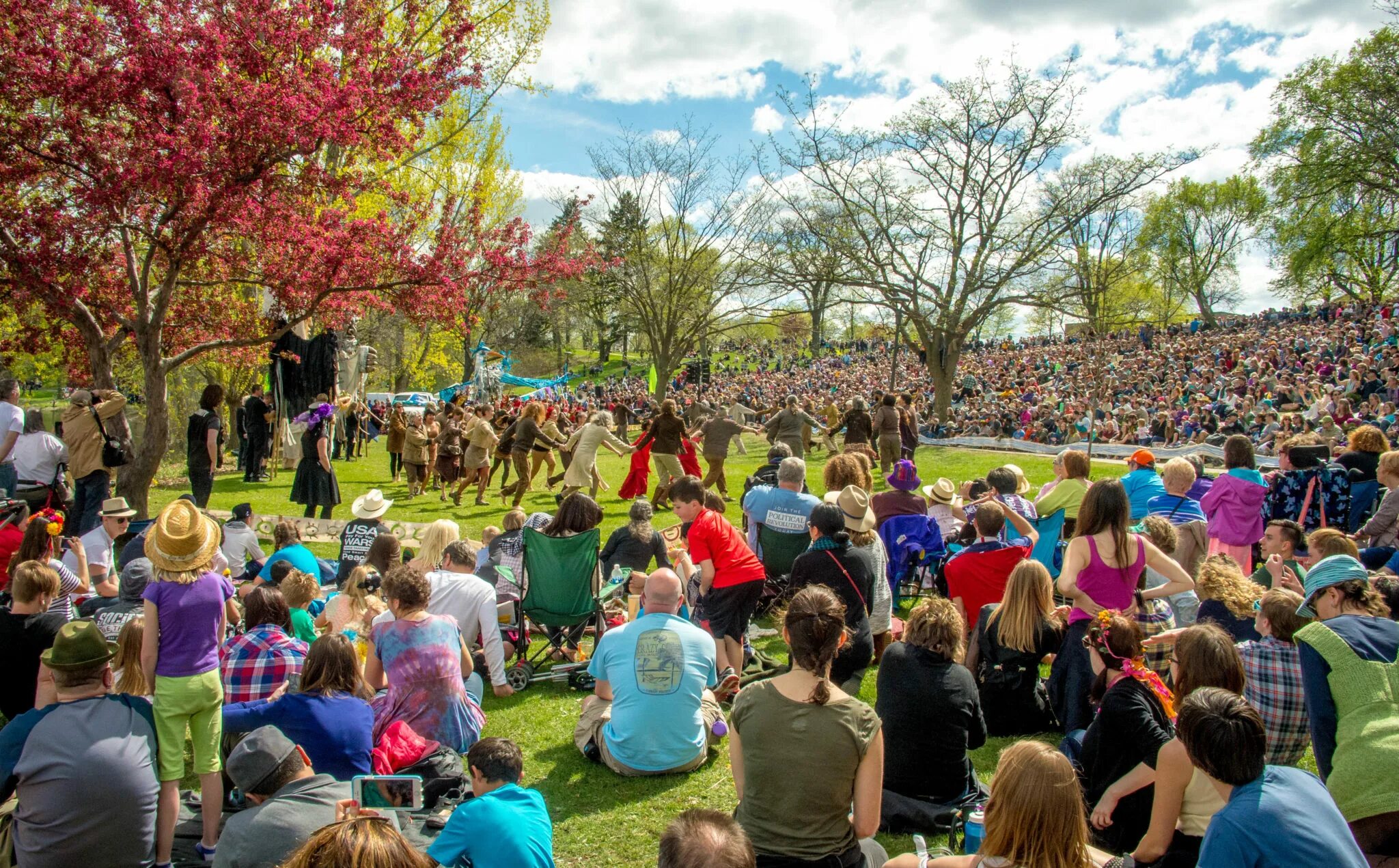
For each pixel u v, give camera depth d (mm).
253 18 9930
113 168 9164
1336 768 3594
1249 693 4414
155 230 10242
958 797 4496
